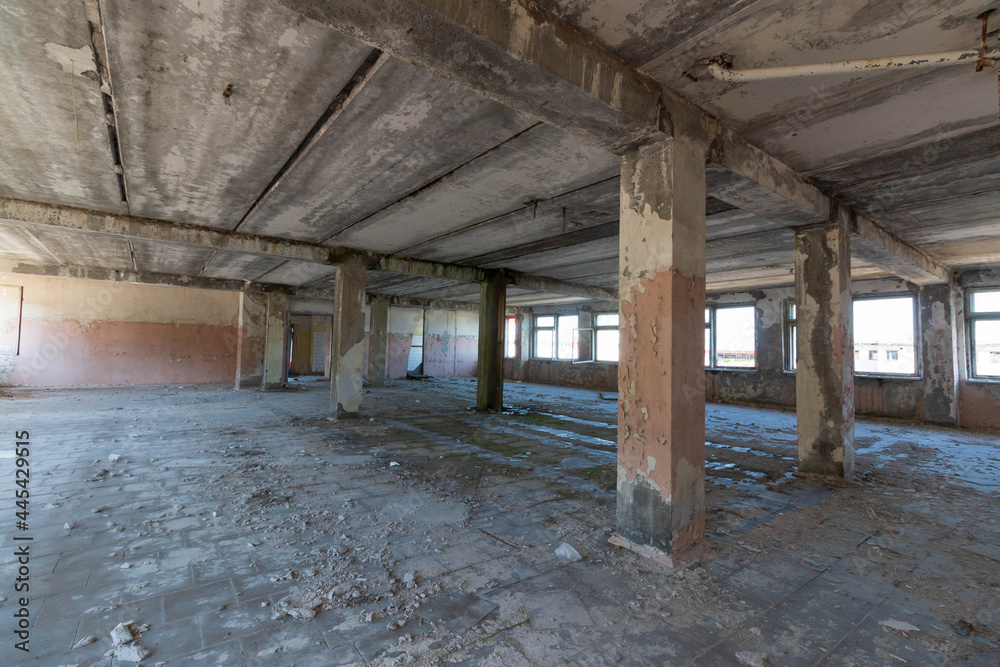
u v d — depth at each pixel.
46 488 4.00
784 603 2.41
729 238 6.27
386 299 15.52
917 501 4.12
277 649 1.95
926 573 2.79
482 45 2.00
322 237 6.96
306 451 5.55
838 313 4.70
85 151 3.93
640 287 2.95
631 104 2.60
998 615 2.35
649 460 2.88
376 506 3.70
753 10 2.18
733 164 3.34
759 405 11.15
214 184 4.69
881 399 9.26
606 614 2.26
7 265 9.81
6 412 7.97
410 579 2.52
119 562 2.69
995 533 3.41
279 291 12.85
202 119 3.32
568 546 2.92
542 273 9.93
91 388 12.20
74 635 2.01
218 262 9.61
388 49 2.03
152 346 13.51
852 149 3.64
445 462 5.17
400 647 1.98
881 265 6.74
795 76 2.58
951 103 2.94
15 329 11.88
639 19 2.26
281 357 12.87
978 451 6.35
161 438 6.12
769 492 4.32
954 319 8.44
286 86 2.89
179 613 2.19
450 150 3.74
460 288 13.16
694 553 2.90
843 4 2.13
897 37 2.37
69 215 5.55
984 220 5.32
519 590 2.47
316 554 2.84
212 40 2.45
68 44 2.52
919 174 3.99
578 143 3.55
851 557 2.98
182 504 3.65
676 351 2.80
